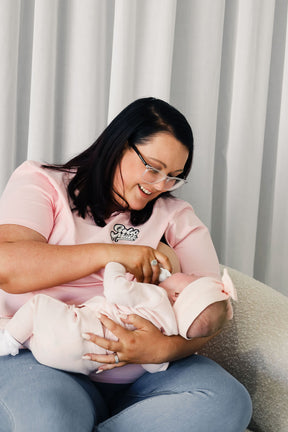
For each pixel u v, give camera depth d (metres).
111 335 1.30
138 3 2.12
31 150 2.04
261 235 2.57
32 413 1.15
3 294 1.42
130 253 1.38
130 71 2.10
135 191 1.48
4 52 1.96
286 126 2.37
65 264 1.35
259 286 1.69
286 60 2.34
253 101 2.31
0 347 1.30
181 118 1.48
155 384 1.35
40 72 2.00
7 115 2.01
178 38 2.25
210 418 1.25
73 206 1.50
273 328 1.54
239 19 2.26
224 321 1.34
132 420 1.25
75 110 2.14
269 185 2.53
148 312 1.32
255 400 1.52
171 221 1.62
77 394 1.23
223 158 2.43
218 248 2.47
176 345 1.33
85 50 2.09
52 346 1.26
